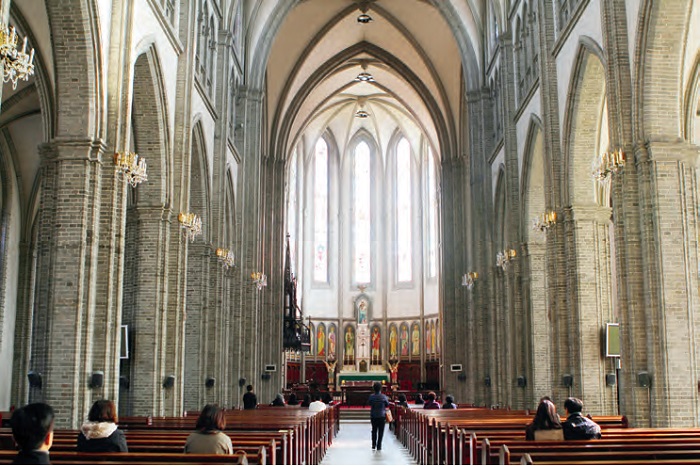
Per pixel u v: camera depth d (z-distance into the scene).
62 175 17.12
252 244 38.09
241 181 36.91
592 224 24.12
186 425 16.64
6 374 30.56
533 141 29.33
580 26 22.52
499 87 36.06
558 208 24.95
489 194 37.97
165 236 23.08
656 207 17.73
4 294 30.52
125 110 18.36
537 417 11.34
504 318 35.84
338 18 46.44
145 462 7.97
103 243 17.55
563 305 24.47
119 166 17.88
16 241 31.28
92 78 17.34
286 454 12.48
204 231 29.25
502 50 33.16
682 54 18.00
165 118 22.97
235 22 36.16
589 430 11.17
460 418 18.88
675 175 17.86
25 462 6.07
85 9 16.80
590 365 23.41
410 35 47.62
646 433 11.85
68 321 16.64
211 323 29.78
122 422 16.95
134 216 22.88
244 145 37.41
